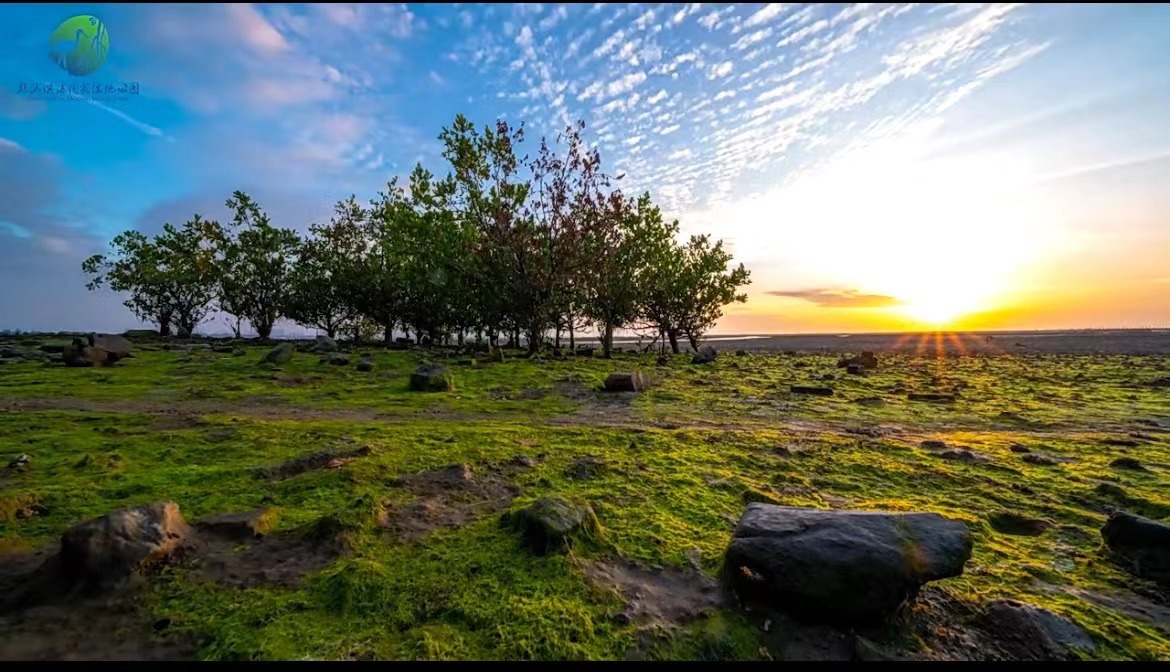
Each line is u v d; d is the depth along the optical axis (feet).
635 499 20.68
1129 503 20.86
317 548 16.01
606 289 100.73
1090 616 13.33
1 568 14.44
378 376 61.11
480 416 39.17
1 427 31.01
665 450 28.04
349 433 30.63
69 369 61.93
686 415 40.34
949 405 46.47
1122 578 15.31
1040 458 26.84
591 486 22.16
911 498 21.52
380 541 16.58
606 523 18.31
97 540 13.75
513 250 89.51
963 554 13.94
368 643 11.69
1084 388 61.67
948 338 313.73
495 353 84.64
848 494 21.93
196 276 139.33
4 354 77.66
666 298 112.78
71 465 23.63
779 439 30.81
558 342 115.75
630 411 42.04
